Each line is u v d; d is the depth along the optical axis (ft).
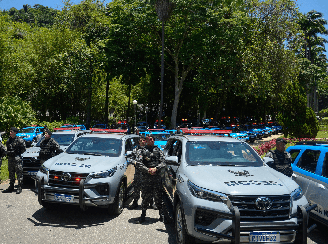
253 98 131.13
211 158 18.10
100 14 107.86
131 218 21.02
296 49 91.91
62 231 18.10
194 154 18.34
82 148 25.04
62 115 116.88
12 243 16.03
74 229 18.51
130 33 93.76
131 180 25.77
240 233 12.98
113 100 150.71
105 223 19.77
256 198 13.52
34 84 101.24
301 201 14.32
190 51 96.22
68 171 19.84
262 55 88.84
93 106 127.95
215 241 13.24
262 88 89.86
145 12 87.92
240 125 112.57
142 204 20.01
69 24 109.19
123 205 24.20
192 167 17.01
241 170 16.48
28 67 95.76
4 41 80.59
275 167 20.03
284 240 13.28
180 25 89.66
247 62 88.74
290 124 67.21
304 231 13.47
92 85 106.63
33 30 120.67
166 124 123.44
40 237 17.03
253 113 159.12
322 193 17.15
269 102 140.26
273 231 13.15
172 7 78.69
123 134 27.76
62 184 19.80
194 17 82.07
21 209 22.07
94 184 19.70
